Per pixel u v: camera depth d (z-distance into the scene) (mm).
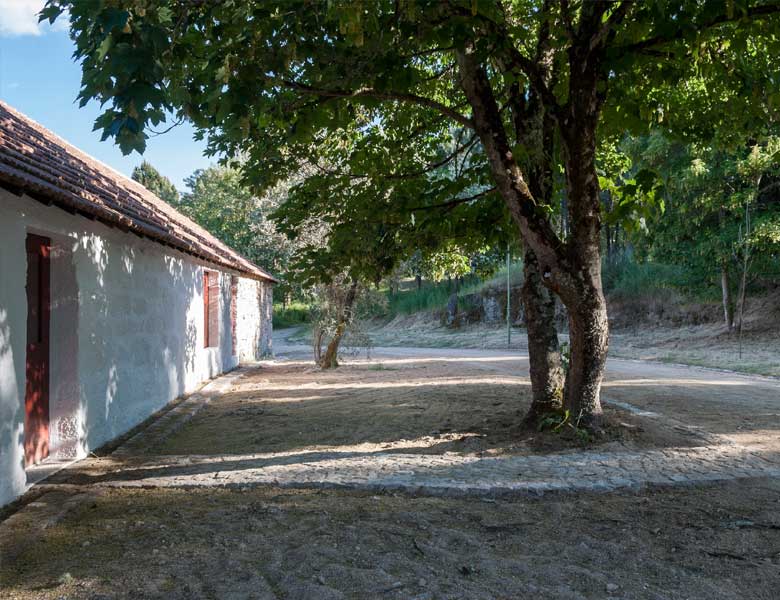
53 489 5453
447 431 7566
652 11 5828
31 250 6441
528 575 3525
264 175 7785
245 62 4551
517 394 10477
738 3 5289
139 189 16016
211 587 3344
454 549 3908
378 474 5609
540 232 6555
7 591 3359
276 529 4254
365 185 8445
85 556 3836
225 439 7801
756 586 3389
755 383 13312
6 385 5082
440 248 8945
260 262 34594
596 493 5074
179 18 4477
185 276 11703
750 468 5652
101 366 7434
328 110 6930
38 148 7676
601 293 6703
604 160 9922
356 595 3242
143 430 8258
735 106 8070
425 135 9375
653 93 8445
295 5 4703
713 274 24250
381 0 5723
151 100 3119
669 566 3662
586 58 6207
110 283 7754
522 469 5691
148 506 4883
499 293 37250
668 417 8195
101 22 2982
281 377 15266
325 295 17766
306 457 6496
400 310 45031
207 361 13797
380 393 11375
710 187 21172
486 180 8070
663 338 25922
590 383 6812
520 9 8211
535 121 7621
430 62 9133
